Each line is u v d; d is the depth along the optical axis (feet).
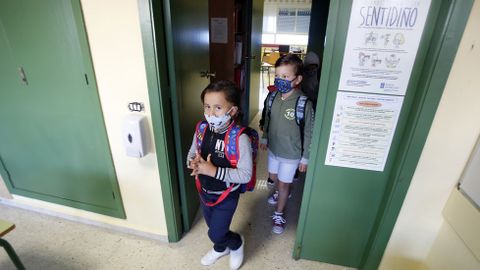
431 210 4.07
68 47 4.22
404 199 4.06
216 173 3.76
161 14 3.98
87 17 3.95
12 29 4.32
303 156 4.98
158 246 5.53
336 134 4.01
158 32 3.93
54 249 5.42
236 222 6.32
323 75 3.67
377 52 3.43
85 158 5.24
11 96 5.00
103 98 4.51
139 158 4.94
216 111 3.58
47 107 4.89
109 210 5.71
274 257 5.31
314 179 4.43
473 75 3.18
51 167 5.64
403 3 3.15
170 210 5.26
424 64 3.36
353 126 3.91
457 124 3.47
